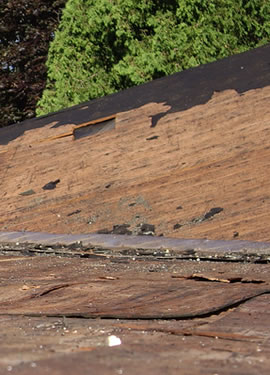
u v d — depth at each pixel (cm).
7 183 1338
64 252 1016
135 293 494
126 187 1197
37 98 3306
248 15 2266
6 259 937
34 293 504
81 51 2427
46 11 3472
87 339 219
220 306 402
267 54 1373
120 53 2394
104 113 1416
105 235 1066
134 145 1293
